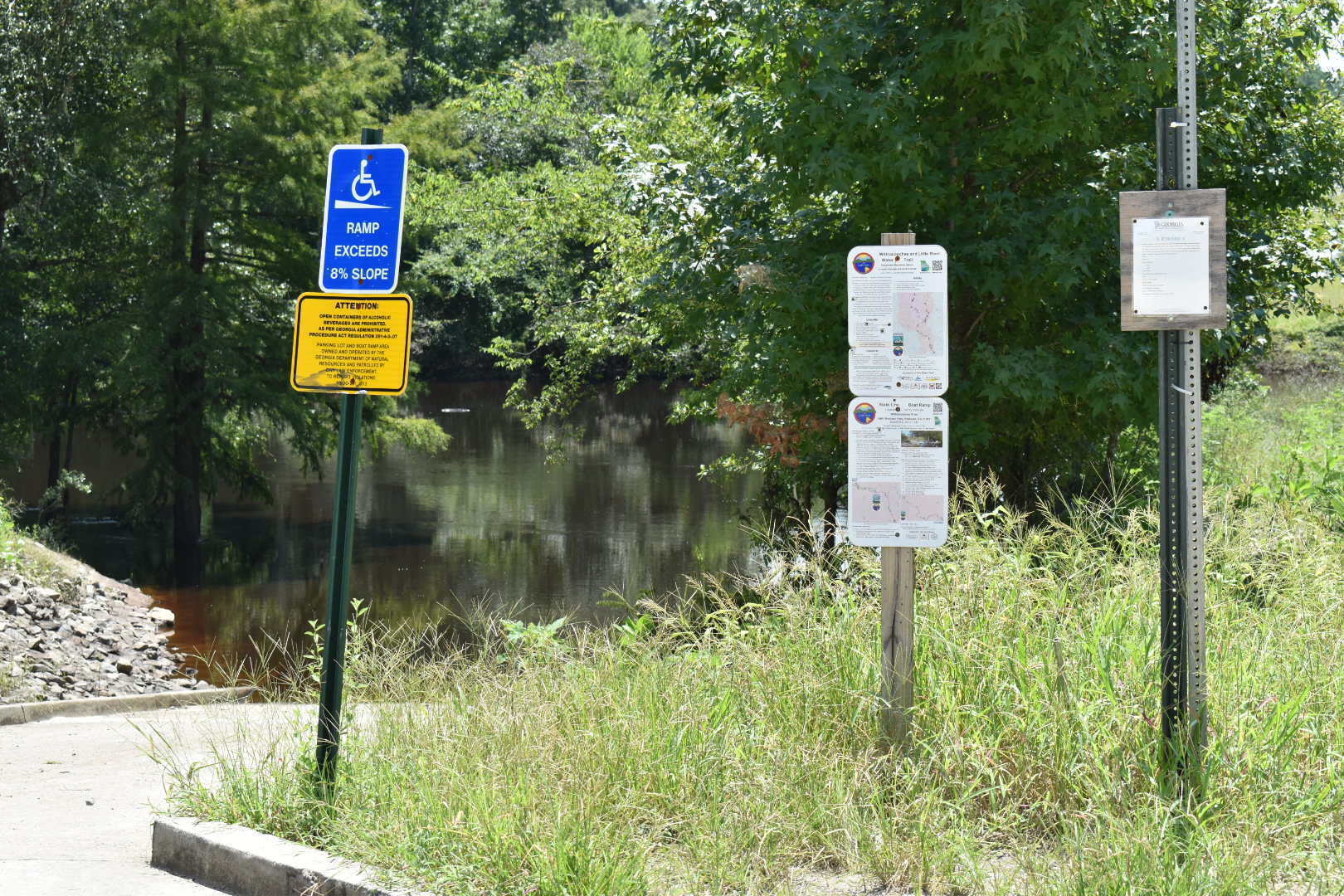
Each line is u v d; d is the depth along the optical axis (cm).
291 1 2292
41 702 916
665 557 1898
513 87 2614
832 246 1088
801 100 997
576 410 4884
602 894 400
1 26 2158
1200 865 378
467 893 408
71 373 2352
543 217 2103
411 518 2366
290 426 2523
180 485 2256
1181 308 441
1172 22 1009
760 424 1316
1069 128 977
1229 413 1673
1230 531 634
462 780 466
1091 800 432
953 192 1047
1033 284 1029
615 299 1762
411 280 2703
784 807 447
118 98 2294
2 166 2192
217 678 1221
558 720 511
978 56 970
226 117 2288
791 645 561
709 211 1135
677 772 473
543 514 2373
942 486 491
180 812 502
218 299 2244
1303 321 2714
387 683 594
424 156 2459
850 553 615
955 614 544
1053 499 1071
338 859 443
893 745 480
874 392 496
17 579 1317
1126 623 527
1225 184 1156
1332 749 450
